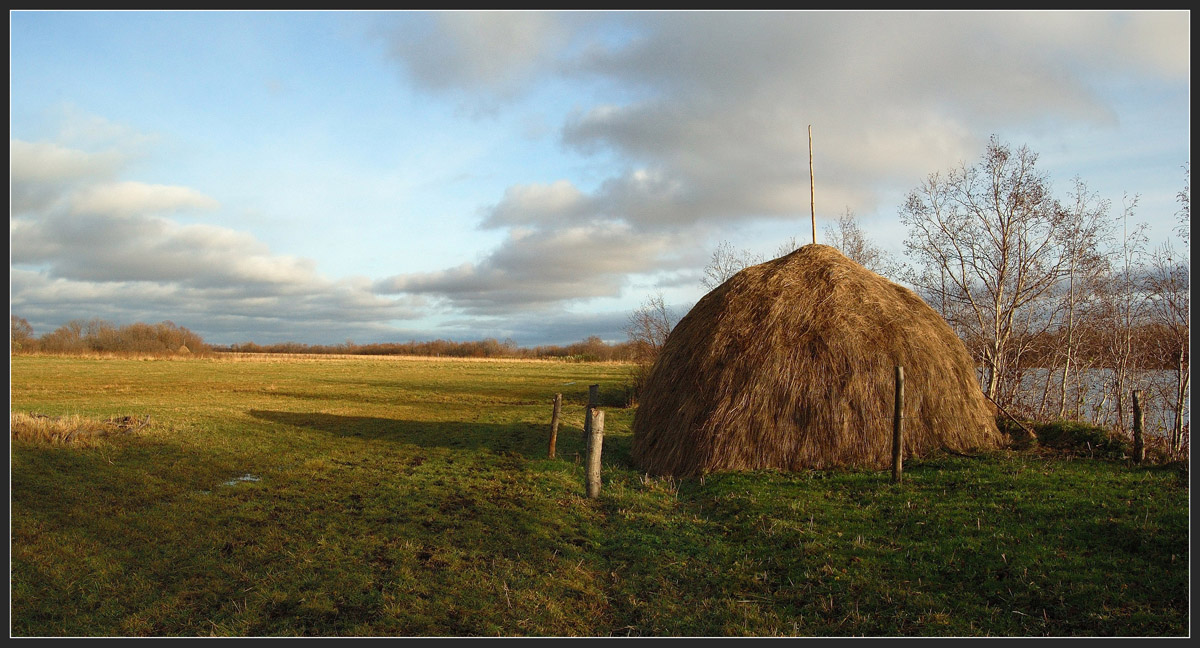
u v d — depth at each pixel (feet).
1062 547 23.89
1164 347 61.67
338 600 21.90
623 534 28.94
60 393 96.53
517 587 23.03
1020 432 42.91
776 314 42.27
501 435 61.36
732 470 38.11
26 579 23.27
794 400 38.91
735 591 22.61
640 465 43.75
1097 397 69.92
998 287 68.54
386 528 29.78
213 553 26.37
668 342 50.19
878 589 21.72
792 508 30.42
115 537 28.07
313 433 61.67
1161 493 28.45
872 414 38.40
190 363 205.36
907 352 40.45
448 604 21.65
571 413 82.74
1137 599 19.80
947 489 32.07
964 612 20.11
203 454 47.65
